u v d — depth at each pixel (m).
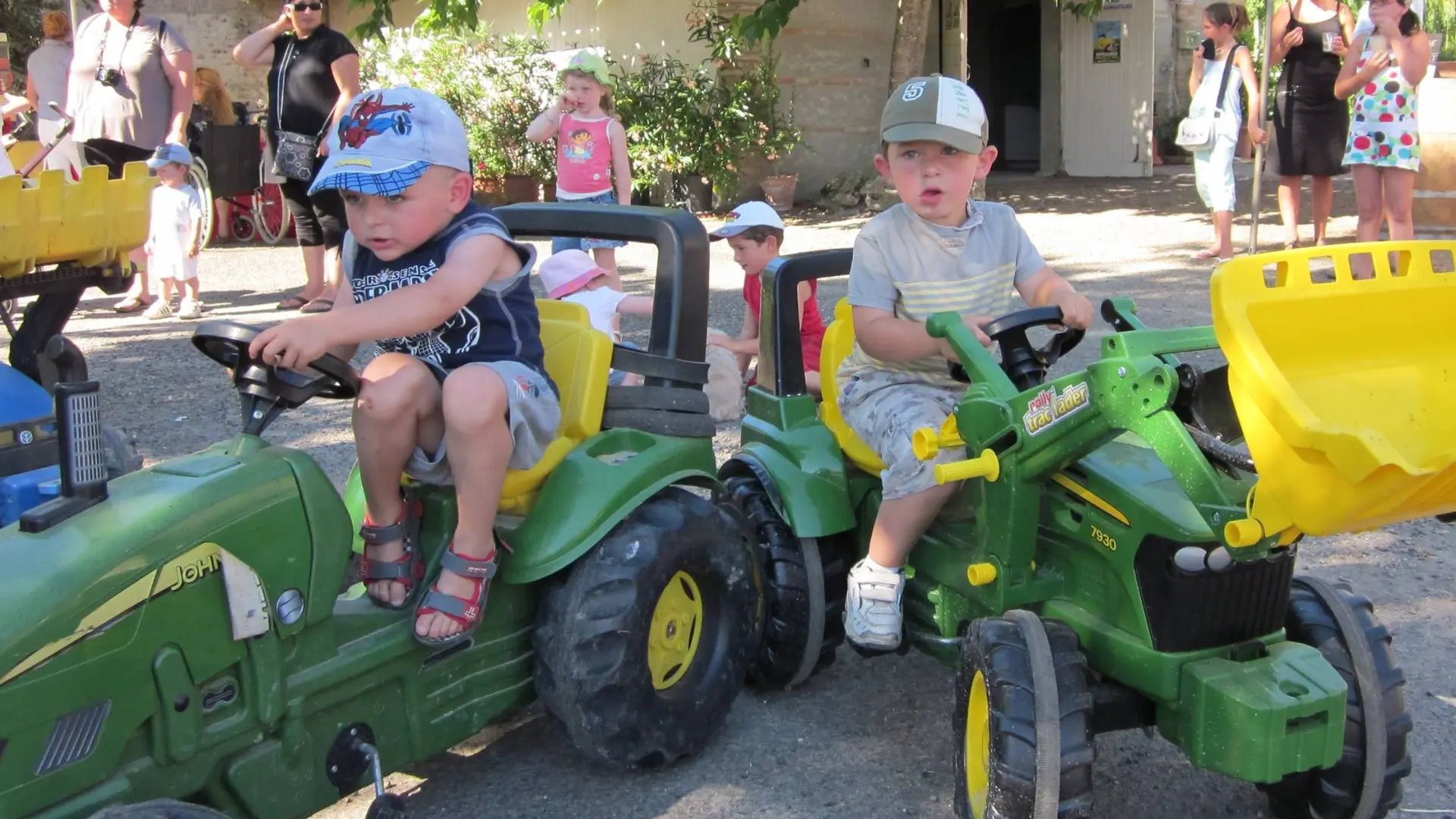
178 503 2.26
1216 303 2.29
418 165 2.63
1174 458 2.45
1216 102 9.66
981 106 3.24
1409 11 8.30
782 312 3.69
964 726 2.79
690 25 14.30
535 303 2.99
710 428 3.36
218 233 13.45
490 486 2.68
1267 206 13.31
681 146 13.80
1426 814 2.93
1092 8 16.67
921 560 3.27
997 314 3.34
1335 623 2.76
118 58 8.59
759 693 3.64
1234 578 2.56
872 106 15.31
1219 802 3.02
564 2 13.49
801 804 3.03
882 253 3.27
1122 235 11.45
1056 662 2.60
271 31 8.75
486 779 3.16
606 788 3.11
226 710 2.34
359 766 2.60
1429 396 2.43
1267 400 2.15
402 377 2.62
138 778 2.21
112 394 6.75
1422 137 9.20
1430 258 2.49
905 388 3.27
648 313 4.94
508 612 2.95
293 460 2.46
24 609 2.03
